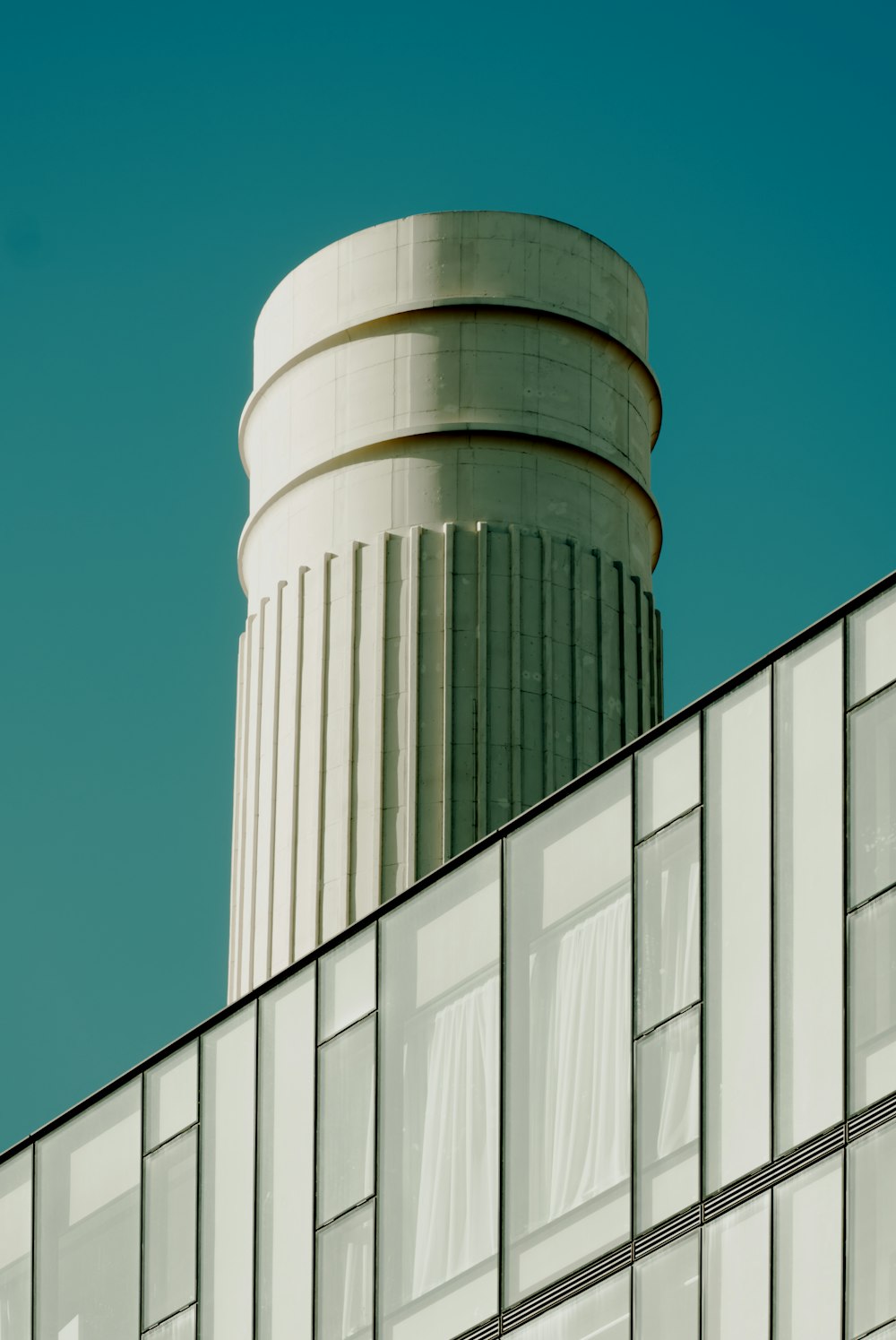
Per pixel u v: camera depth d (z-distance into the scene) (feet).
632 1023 133.69
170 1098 161.27
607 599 219.41
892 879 123.75
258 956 210.79
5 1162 172.65
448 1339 137.80
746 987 128.57
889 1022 121.90
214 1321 152.15
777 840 129.39
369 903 204.64
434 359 224.33
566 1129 135.54
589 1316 130.82
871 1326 118.01
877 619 128.06
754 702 132.67
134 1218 160.76
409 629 213.25
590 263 231.30
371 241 230.27
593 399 227.40
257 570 231.71
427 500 219.41
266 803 216.13
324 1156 149.07
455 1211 140.15
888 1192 119.24
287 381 232.73
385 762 208.95
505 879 143.64
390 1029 147.64
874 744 126.52
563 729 211.00
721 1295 124.67
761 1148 125.39
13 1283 168.04
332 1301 145.48
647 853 135.85
